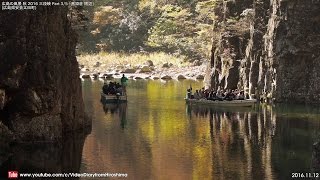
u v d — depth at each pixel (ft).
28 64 105.70
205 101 167.43
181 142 112.47
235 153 103.81
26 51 105.50
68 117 118.01
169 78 261.85
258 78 180.04
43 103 107.04
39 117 107.96
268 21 181.16
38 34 106.83
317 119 140.15
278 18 173.99
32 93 105.60
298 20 172.04
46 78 106.93
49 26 109.29
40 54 106.73
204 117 143.64
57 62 110.01
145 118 140.77
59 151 102.32
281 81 173.06
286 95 172.65
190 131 123.95
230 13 198.59
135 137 116.16
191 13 329.11
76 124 121.60
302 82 171.94
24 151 101.40
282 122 135.64
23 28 105.70
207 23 318.45
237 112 152.97
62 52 114.83
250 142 112.78
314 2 172.04
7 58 103.76
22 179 85.15
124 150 104.73
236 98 170.09
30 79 105.70
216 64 200.64
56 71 109.09
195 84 235.20
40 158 97.04
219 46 199.62
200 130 124.98
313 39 171.42
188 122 135.85
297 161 97.86
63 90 115.34
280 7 173.78
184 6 336.08
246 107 163.53
